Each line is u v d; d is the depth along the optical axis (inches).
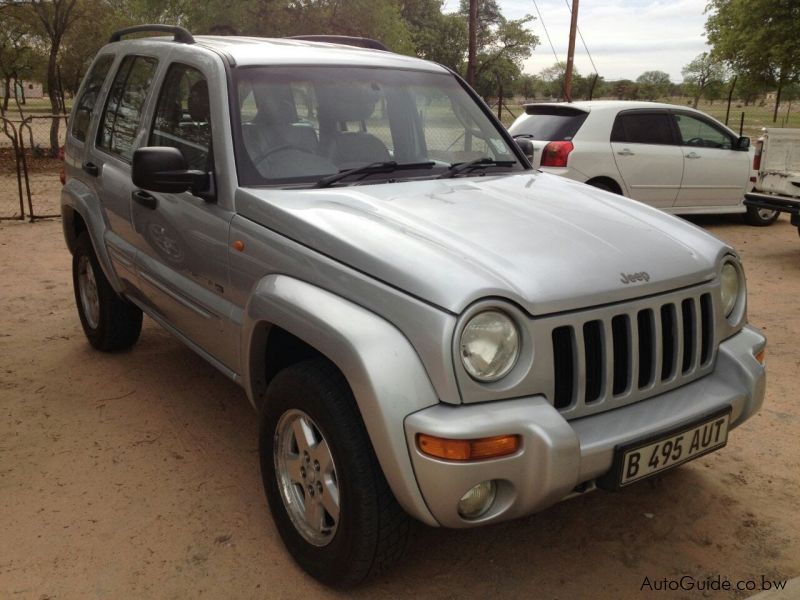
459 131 155.9
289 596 108.2
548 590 110.7
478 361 91.4
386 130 144.9
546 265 101.2
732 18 871.1
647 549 121.0
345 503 99.8
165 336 215.5
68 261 313.7
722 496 136.9
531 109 375.6
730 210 401.7
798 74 831.1
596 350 101.3
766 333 230.8
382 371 91.6
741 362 115.4
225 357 133.4
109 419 163.2
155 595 107.9
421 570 114.7
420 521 102.0
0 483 136.4
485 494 93.7
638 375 105.2
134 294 172.6
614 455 97.0
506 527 126.5
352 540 100.2
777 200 325.1
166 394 176.2
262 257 117.2
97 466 143.4
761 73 856.9
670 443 102.0
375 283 98.5
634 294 103.7
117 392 177.0
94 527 123.8
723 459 151.1
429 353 91.0
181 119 145.6
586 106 357.7
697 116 386.0
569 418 99.0
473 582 112.1
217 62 137.8
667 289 108.0
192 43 152.5
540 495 92.4
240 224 123.1
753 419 169.6
